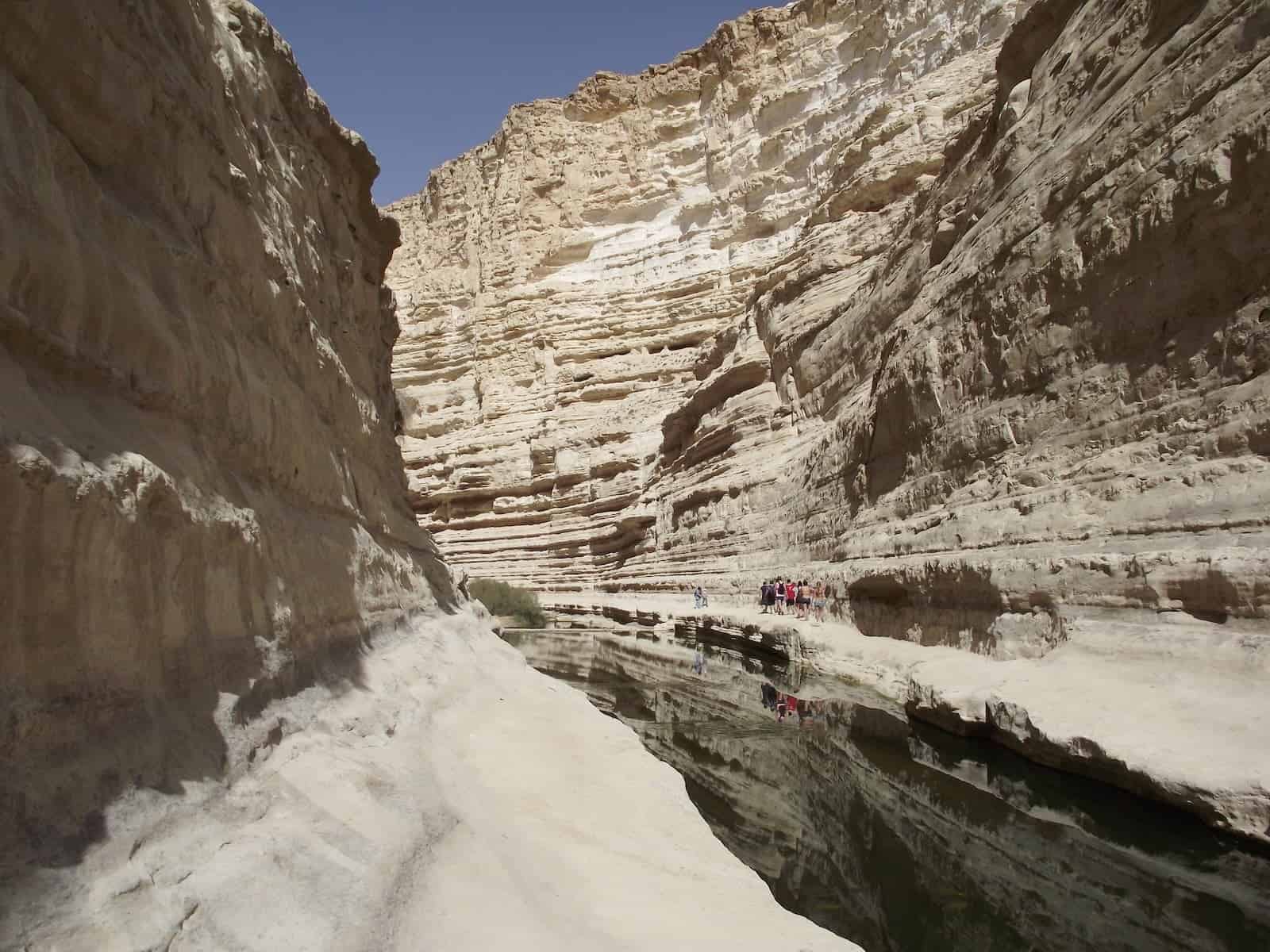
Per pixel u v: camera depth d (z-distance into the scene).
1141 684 7.09
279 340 5.98
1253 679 6.29
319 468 6.42
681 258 53.66
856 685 12.47
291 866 2.91
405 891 3.22
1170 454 8.59
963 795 7.20
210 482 3.85
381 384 12.38
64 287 2.86
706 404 32.62
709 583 27.22
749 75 53.34
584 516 42.84
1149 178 9.52
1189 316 8.88
